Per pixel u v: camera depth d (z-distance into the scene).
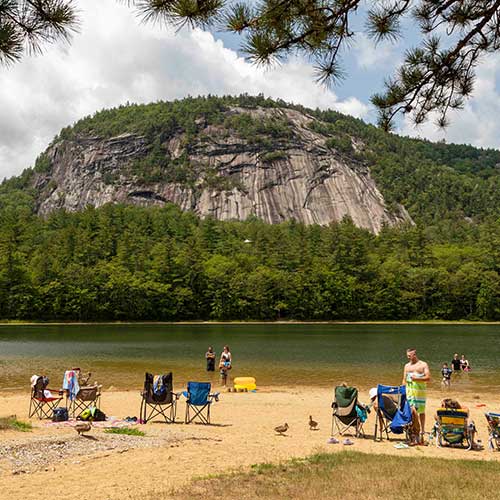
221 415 15.76
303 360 34.97
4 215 132.38
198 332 67.56
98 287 94.25
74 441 10.66
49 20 4.66
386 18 5.74
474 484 7.73
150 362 33.72
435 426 12.17
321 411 16.81
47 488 7.41
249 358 36.34
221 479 7.99
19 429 12.27
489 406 18.91
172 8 4.73
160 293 95.56
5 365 31.88
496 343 50.28
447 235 156.38
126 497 6.96
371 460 9.45
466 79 6.05
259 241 124.50
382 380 26.00
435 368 31.41
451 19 5.84
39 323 90.38
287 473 8.41
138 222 139.88
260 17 5.20
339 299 97.50
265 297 96.44
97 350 42.28
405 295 97.50
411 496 7.09
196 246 105.12
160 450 10.10
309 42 5.54
